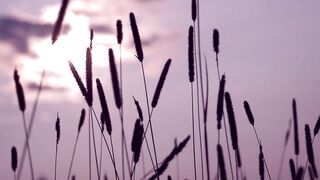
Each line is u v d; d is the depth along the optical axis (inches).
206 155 82.9
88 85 83.4
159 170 67.7
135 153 78.3
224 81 89.0
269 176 95.6
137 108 82.6
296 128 98.3
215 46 93.0
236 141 88.9
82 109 90.1
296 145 97.4
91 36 82.5
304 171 91.7
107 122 83.6
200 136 88.8
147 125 82.0
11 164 79.1
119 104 70.9
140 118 81.7
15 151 78.8
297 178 91.7
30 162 68.5
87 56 83.2
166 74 85.1
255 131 99.7
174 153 67.8
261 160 96.3
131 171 76.2
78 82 83.4
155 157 82.2
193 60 91.6
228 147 89.3
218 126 86.4
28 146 68.0
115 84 69.8
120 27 80.4
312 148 96.0
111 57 69.8
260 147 98.0
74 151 89.0
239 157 88.8
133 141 78.7
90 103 85.0
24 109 62.4
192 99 92.5
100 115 87.1
